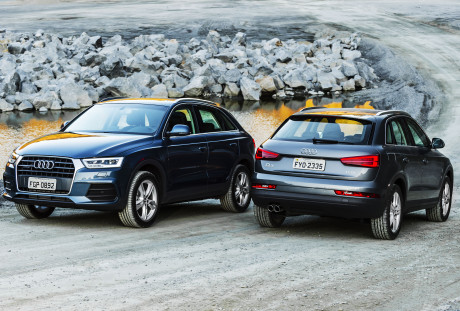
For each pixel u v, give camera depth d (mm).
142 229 9836
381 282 6957
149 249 8391
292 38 55219
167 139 10453
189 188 10781
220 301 6129
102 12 71562
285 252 8422
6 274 6973
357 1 81500
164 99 11414
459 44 53562
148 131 10469
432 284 6922
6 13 72250
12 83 36938
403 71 44688
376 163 9102
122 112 10930
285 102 38188
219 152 11414
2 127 28438
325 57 47906
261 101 38969
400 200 9719
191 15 67375
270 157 9508
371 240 9539
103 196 9484
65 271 7145
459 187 15930
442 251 8758
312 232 10078
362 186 9023
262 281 6891
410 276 7254
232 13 68688
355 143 9242
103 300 6090
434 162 10922
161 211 11828
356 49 51156
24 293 6273
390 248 8906
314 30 58938
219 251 8383
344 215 9219
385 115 9922
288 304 6070
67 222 10281
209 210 12141
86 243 8680
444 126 27703
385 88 41281
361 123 9508
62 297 6164
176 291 6441
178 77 41688
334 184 9094
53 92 36594
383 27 60844
